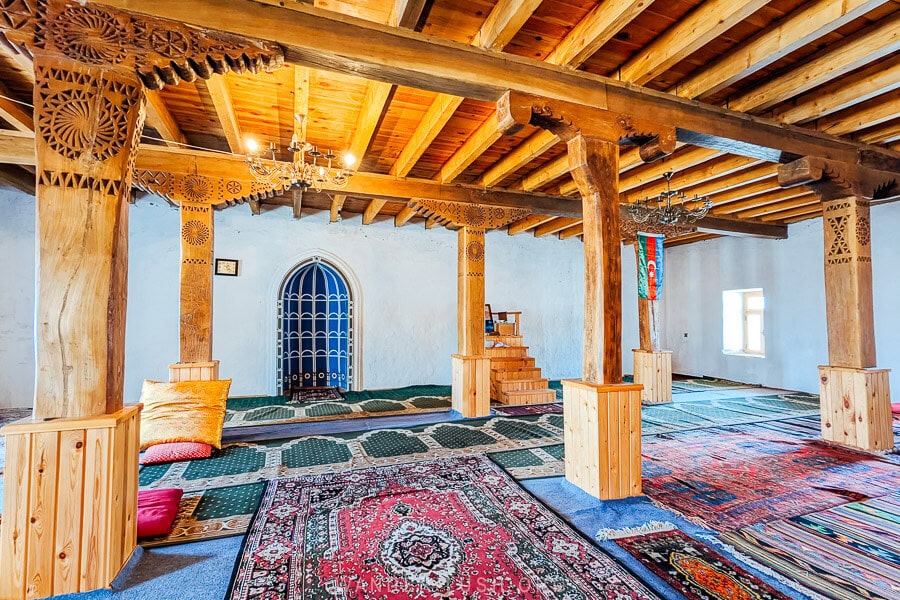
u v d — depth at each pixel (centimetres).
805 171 358
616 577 202
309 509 274
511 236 862
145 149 398
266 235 697
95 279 192
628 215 627
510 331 781
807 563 215
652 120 298
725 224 691
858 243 395
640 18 250
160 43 198
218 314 665
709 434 456
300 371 753
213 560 215
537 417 536
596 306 291
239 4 206
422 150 402
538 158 481
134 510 213
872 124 343
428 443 422
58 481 184
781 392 716
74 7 188
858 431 396
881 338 627
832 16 223
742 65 272
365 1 238
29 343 585
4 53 280
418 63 237
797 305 726
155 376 633
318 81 318
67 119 189
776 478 328
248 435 451
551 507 277
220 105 312
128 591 190
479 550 226
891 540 237
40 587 182
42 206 187
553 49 284
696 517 264
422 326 784
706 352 883
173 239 651
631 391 289
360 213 752
